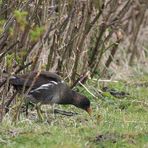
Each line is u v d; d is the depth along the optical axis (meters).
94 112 14.64
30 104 14.52
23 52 12.92
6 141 11.53
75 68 16.14
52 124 13.01
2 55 13.28
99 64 18.14
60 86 13.98
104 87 17.34
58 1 15.05
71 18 15.60
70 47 16.00
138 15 21.36
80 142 11.57
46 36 13.94
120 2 19.03
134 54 20.92
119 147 11.52
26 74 13.59
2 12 13.73
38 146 11.31
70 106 15.26
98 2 15.96
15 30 13.03
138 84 18.53
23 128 12.39
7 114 13.44
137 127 12.91
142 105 15.77
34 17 14.00
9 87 14.20
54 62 15.70
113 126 13.03
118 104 15.69
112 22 17.02
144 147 11.52
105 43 17.84
